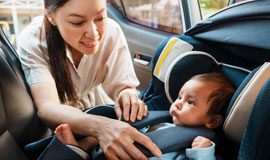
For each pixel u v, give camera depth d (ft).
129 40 6.53
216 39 3.99
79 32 3.32
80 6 3.11
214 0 5.93
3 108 3.24
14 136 3.34
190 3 6.04
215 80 3.67
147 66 6.21
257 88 2.96
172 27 6.36
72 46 3.64
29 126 3.51
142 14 6.62
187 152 3.16
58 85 3.98
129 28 6.61
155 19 6.51
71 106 3.88
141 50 6.34
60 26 3.39
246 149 2.63
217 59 4.10
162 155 3.11
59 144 2.91
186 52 4.11
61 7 3.19
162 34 6.26
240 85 3.31
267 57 3.52
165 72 4.21
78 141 3.37
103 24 3.46
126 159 2.83
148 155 2.90
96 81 4.55
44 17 3.73
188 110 3.59
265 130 2.50
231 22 3.92
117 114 3.49
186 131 3.31
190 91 3.66
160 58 4.35
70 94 4.09
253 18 3.68
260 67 3.14
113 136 2.91
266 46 3.38
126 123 3.13
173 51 4.25
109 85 4.43
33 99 3.68
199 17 6.14
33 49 3.85
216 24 4.07
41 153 3.15
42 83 3.69
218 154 3.61
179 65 4.06
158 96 4.34
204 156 3.09
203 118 3.58
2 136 3.17
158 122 3.59
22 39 4.00
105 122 3.08
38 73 3.75
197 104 3.58
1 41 3.85
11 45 4.02
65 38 3.47
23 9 5.65
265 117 2.50
